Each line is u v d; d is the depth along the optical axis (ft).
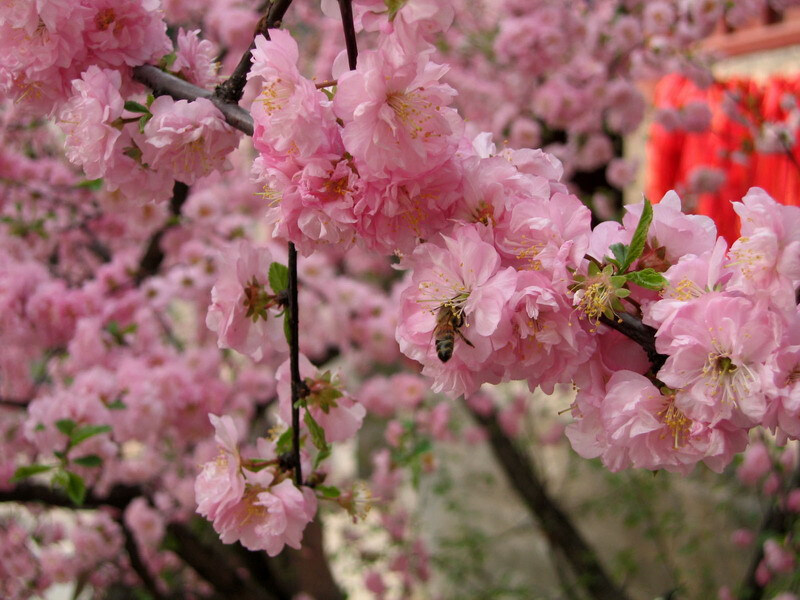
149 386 2.29
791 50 3.45
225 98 1.31
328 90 1.18
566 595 3.73
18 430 2.70
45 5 1.29
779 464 2.72
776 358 1.07
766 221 1.07
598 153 3.37
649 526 3.66
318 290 3.21
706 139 3.53
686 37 3.10
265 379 3.24
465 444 4.36
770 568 2.65
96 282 2.86
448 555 4.24
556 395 3.97
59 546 3.22
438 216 1.20
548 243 1.15
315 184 1.16
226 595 2.88
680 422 1.12
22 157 2.80
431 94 1.15
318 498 1.40
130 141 1.35
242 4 3.07
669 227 1.16
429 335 1.19
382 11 1.13
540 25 3.15
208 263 2.91
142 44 1.37
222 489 1.32
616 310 1.14
